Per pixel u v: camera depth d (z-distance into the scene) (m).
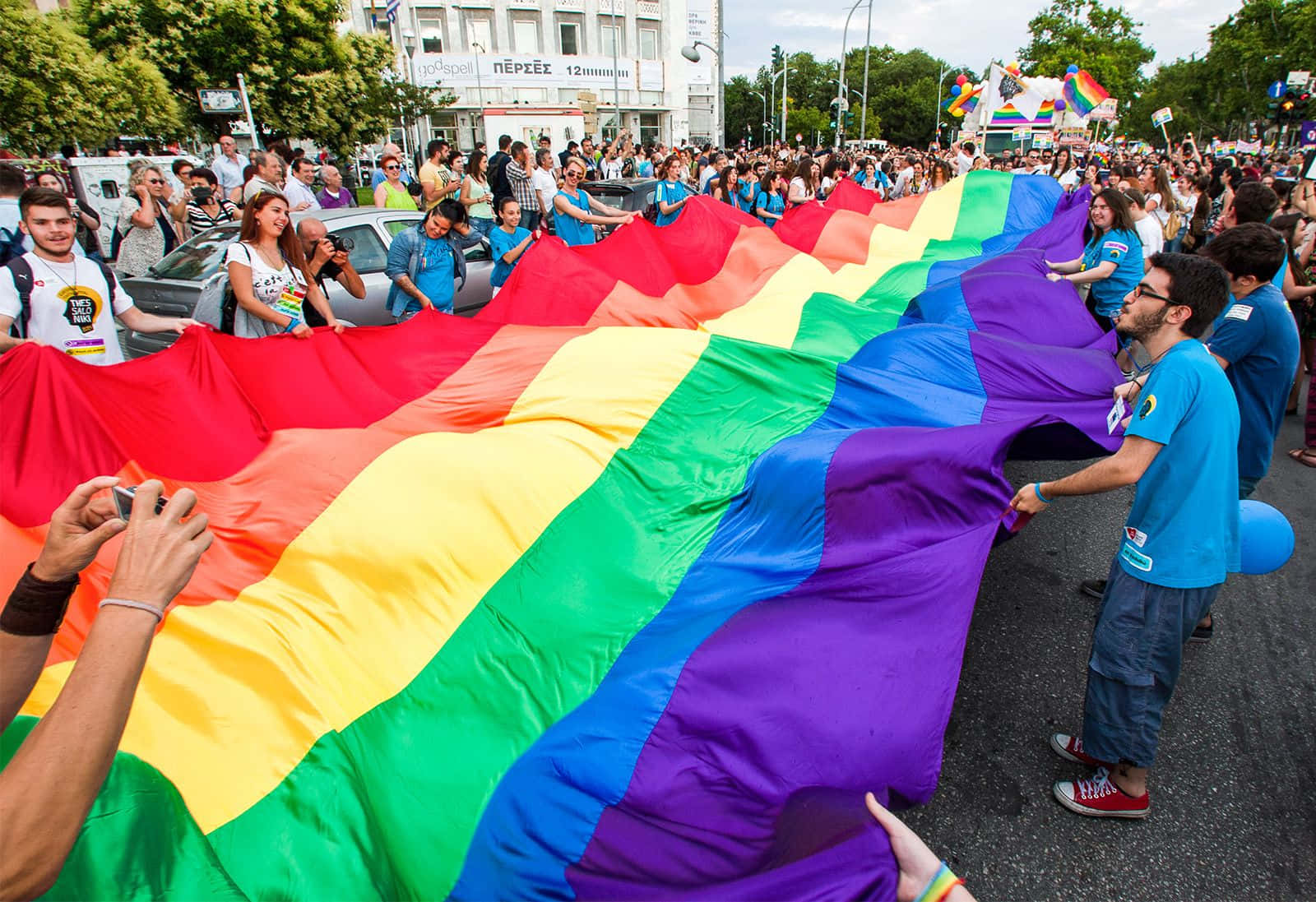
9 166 5.74
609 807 2.26
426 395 3.76
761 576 3.12
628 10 46.38
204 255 6.57
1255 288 3.89
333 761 2.23
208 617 2.42
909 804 2.47
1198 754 3.23
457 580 2.83
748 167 12.50
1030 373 4.47
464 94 43.91
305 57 17.78
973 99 29.33
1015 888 2.62
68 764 0.96
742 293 5.81
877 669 2.60
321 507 2.78
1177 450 2.60
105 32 16.16
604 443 3.60
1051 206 7.96
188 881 1.80
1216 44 55.75
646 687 2.59
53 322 4.00
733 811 2.26
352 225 7.06
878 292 6.36
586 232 8.52
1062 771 3.12
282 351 3.40
